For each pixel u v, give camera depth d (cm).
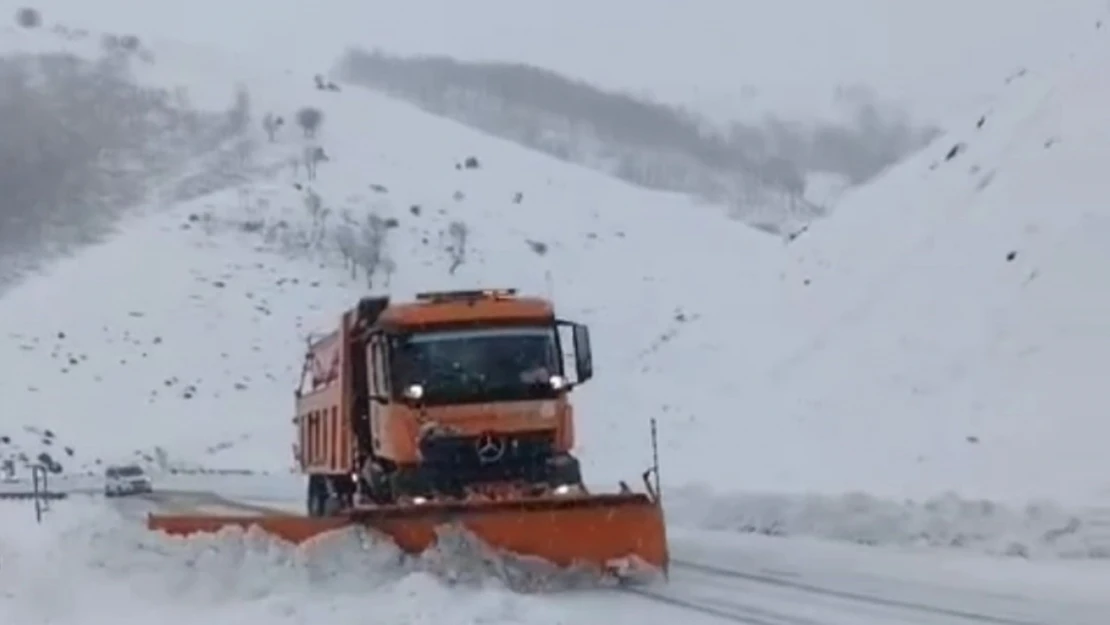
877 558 5697
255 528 4778
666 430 11919
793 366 11500
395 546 4638
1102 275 9238
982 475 7944
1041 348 8975
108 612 4341
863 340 10781
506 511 4741
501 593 4291
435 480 5331
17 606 4506
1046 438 8050
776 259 15462
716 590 4662
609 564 4778
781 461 9588
